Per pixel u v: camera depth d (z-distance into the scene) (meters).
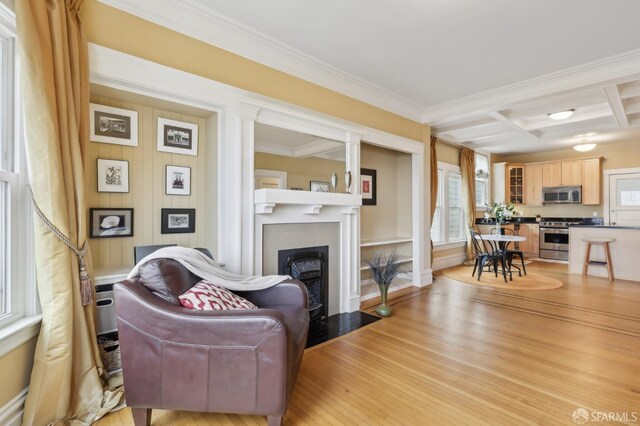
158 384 1.53
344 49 2.88
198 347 1.50
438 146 6.25
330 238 3.35
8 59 1.57
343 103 3.54
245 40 2.64
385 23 2.48
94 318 1.88
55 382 1.57
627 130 5.61
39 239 1.57
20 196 1.61
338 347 2.63
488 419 1.70
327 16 2.39
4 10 1.47
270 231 2.83
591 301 3.89
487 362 2.35
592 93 3.90
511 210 6.65
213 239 2.61
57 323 1.59
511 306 3.72
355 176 3.61
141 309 1.54
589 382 2.06
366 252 4.65
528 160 7.95
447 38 2.70
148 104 2.38
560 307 3.67
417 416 1.74
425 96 4.06
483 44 2.79
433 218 5.97
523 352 2.51
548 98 3.72
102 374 1.84
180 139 2.59
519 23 2.47
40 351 1.56
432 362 2.35
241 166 2.59
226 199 2.55
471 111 4.20
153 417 1.74
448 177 6.48
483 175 7.71
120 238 2.31
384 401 1.88
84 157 1.81
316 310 3.16
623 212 6.64
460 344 2.67
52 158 1.56
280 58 2.90
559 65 3.20
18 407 1.52
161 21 2.22
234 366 1.49
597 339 2.74
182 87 2.28
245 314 1.49
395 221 5.17
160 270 1.70
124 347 1.56
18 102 1.60
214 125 2.59
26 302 1.64
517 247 7.38
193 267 2.00
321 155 3.29
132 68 2.06
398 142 4.26
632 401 1.85
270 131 2.85
